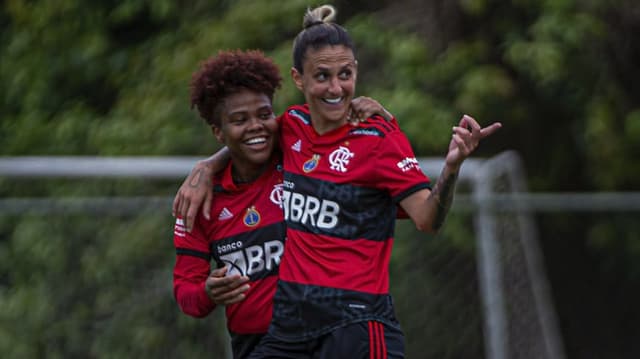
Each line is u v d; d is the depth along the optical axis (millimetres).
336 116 13539
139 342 21828
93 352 21703
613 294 32500
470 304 23078
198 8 32062
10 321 21656
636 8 34844
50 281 21750
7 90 33375
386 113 13953
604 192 34281
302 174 13742
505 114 33531
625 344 30109
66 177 24688
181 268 14594
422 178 13375
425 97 30219
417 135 29250
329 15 13891
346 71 13539
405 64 30844
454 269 23203
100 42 32312
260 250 14047
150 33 33281
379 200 13594
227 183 14297
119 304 21859
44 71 32875
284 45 29516
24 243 21781
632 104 36250
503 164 23906
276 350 13609
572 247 34312
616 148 33094
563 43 31734
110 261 21875
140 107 30234
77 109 30969
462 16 33281
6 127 32375
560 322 31391
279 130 14367
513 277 23000
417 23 33375
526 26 33094
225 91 13984
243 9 30438
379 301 13469
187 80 29844
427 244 23234
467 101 31188
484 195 23078
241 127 13945
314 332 13367
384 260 13680
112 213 21922
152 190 24578
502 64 33688
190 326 21953
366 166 13445
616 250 33625
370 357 13219
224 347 21922
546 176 35406
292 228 13719
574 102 33469
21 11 33094
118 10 32188
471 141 12250
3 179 24656
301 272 13492
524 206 22969
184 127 29203
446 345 22953
